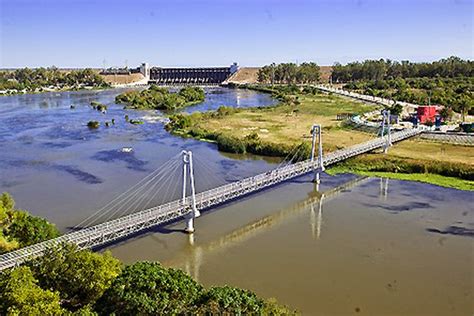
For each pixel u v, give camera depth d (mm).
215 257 48219
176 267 45812
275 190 71750
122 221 49062
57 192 70000
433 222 58031
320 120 135750
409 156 85875
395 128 113500
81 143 107938
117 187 72500
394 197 67938
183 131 122375
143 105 184875
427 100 156500
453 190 70625
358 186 73500
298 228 56469
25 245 42594
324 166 76500
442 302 39750
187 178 77875
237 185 62094
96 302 30125
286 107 168125
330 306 38969
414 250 50000
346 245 51375
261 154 97750
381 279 43719
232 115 148000
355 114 141750
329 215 60906
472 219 58875
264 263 46875
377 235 54125
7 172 81625
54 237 44875
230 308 28734
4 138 114312
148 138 115000
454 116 128875
